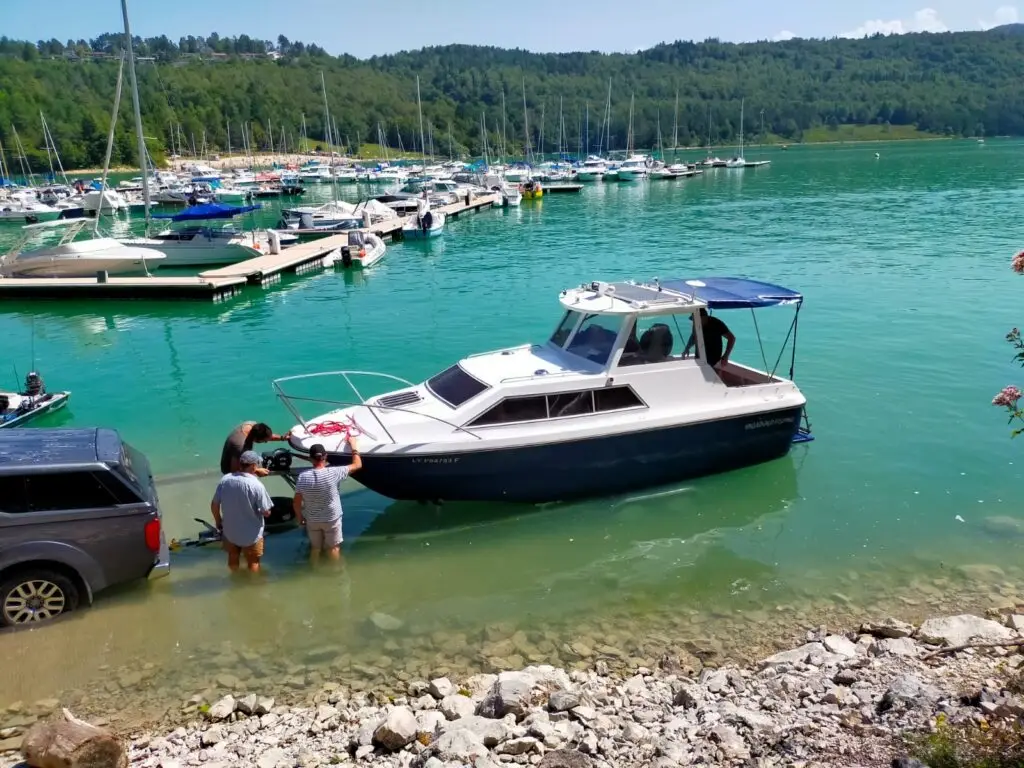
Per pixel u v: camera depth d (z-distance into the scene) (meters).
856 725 5.98
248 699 7.02
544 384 10.75
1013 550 9.82
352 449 10.08
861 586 9.13
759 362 17.98
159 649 7.95
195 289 29.38
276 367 19.39
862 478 12.02
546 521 10.92
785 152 187.50
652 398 11.30
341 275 34.22
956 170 99.44
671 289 12.20
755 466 12.34
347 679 7.51
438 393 11.30
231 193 88.19
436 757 5.78
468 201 65.94
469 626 8.46
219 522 9.31
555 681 7.14
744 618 8.56
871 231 42.06
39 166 130.88
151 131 149.38
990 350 18.48
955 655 7.30
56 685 7.35
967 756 5.21
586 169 109.62
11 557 7.93
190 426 15.14
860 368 17.41
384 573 9.58
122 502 8.29
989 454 12.75
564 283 30.02
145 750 6.40
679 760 5.68
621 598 9.03
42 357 21.17
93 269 34.44
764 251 36.19
